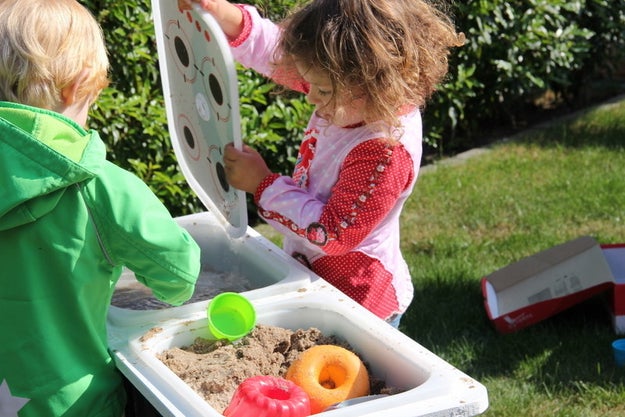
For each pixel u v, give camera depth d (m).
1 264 1.85
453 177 5.62
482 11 5.57
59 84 1.84
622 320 3.74
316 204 2.24
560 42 6.05
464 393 1.80
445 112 5.71
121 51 4.30
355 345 2.13
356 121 2.22
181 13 2.23
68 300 1.88
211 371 1.99
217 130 2.27
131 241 1.87
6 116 1.79
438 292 4.12
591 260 3.80
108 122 4.30
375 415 1.73
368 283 2.38
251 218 5.15
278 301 2.20
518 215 5.02
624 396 3.32
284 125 4.82
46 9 1.85
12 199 1.77
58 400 1.89
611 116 6.67
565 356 3.61
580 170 5.66
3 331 1.88
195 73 2.28
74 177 1.79
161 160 4.50
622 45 6.63
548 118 6.73
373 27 2.04
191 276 1.94
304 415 1.79
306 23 2.08
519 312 3.78
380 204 2.19
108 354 1.99
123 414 2.04
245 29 2.47
